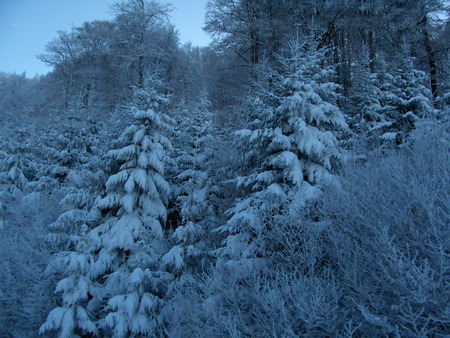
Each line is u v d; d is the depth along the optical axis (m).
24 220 13.06
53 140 19.75
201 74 27.55
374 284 4.29
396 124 13.31
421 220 4.16
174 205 14.24
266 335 4.60
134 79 27.22
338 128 9.18
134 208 10.45
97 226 10.38
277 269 5.85
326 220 5.78
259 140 8.98
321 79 9.30
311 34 9.74
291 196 7.39
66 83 33.12
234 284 5.75
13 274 9.54
